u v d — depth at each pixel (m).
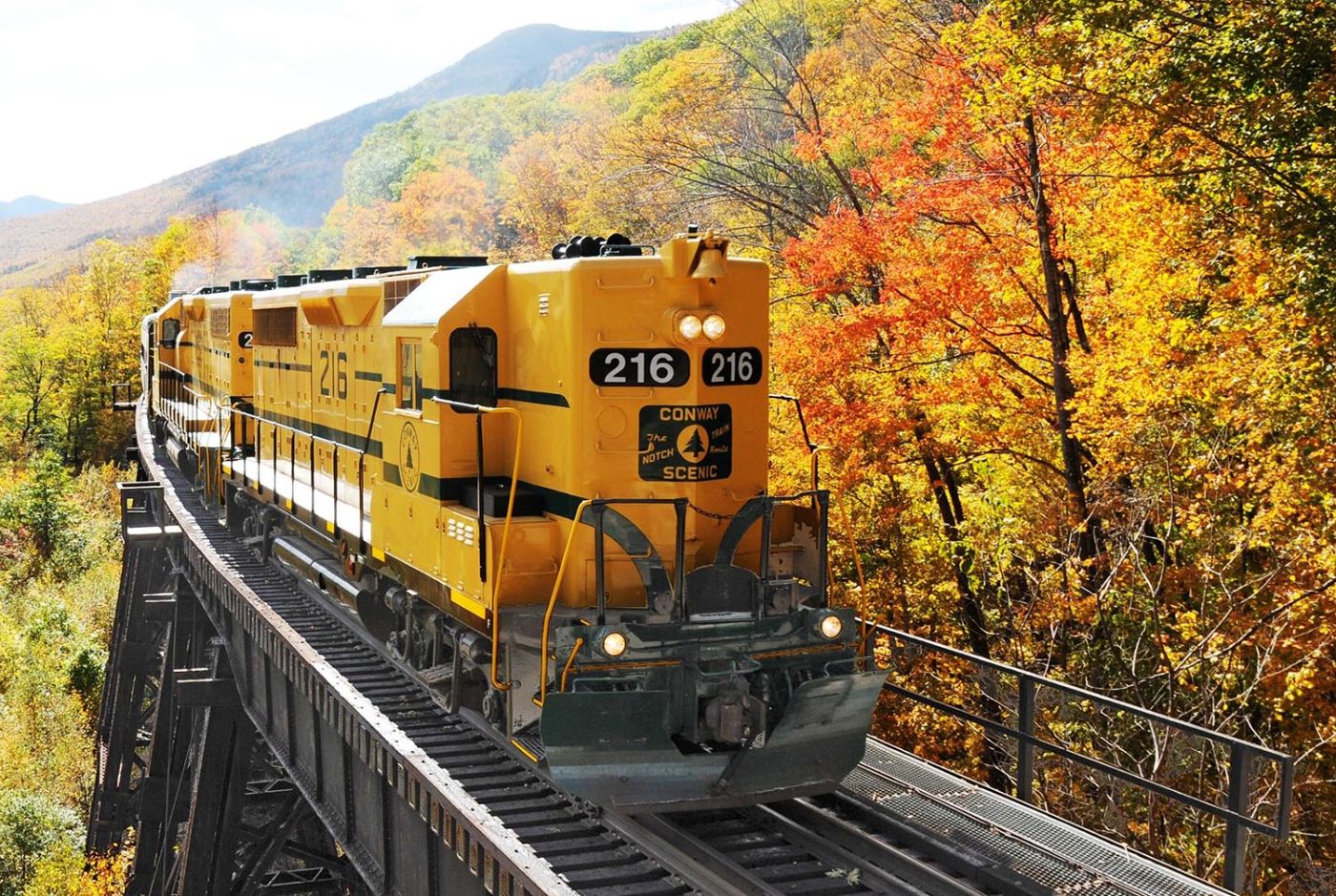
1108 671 16.41
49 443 88.75
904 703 19.38
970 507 22.02
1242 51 12.21
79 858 29.59
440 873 9.58
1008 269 17.31
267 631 14.90
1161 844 14.66
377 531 12.34
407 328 11.25
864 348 17.91
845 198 23.59
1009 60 14.66
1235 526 16.11
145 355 39.59
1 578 58.12
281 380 17.38
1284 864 15.08
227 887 17.80
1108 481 16.41
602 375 9.33
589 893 7.74
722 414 9.50
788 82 27.08
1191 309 15.37
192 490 27.23
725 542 9.20
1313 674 13.79
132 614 28.78
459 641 10.60
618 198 30.72
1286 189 13.09
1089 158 16.03
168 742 24.64
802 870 8.19
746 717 8.61
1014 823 8.95
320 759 13.14
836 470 18.91
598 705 8.22
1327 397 13.36
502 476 10.60
